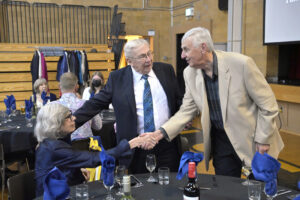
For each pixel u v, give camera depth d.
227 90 2.08
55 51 7.62
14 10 8.80
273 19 5.95
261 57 6.43
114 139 3.76
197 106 2.30
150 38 10.40
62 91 3.13
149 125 2.32
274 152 2.08
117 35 8.59
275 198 1.57
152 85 2.33
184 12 9.38
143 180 1.87
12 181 1.76
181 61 10.09
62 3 9.24
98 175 2.57
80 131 3.05
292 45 6.38
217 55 2.11
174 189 1.71
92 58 7.98
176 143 2.43
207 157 2.33
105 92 2.40
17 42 8.89
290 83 5.80
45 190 1.38
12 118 4.23
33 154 3.71
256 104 2.09
